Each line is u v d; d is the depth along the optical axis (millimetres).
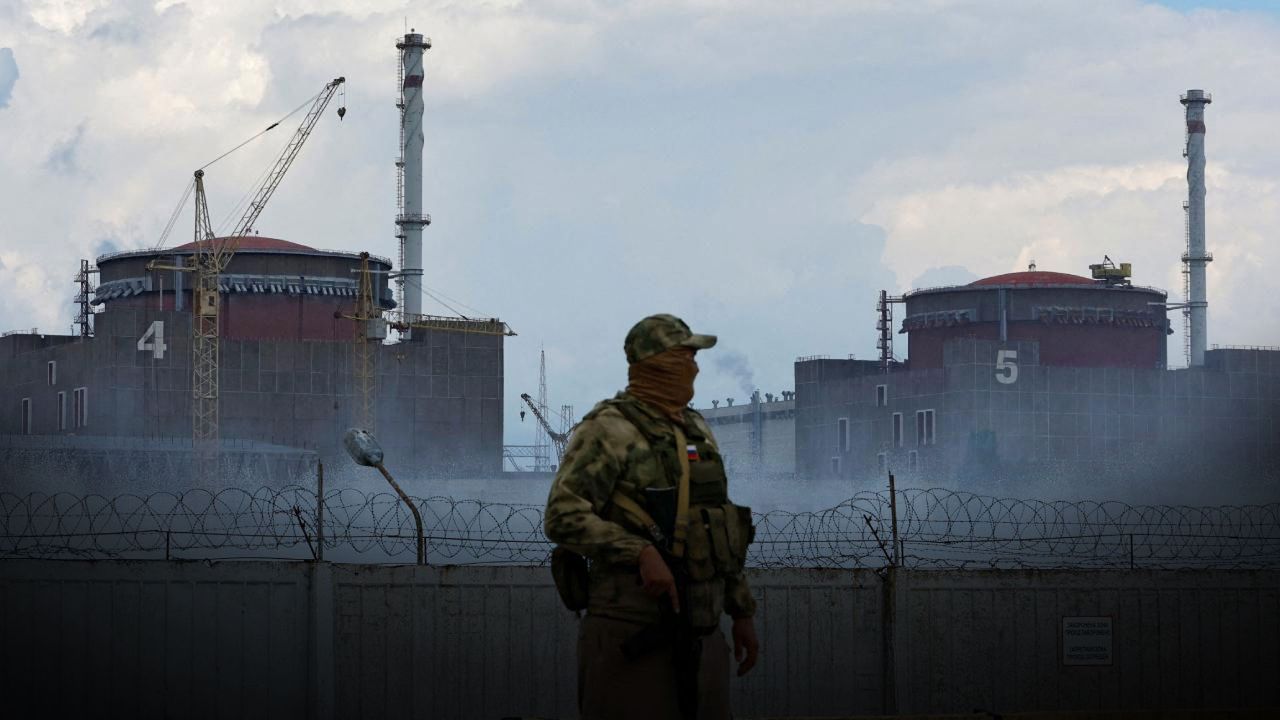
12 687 22531
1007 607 24828
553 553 10961
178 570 23031
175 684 22906
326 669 23125
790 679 24109
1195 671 25375
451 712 23484
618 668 10625
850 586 24422
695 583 10609
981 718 19203
